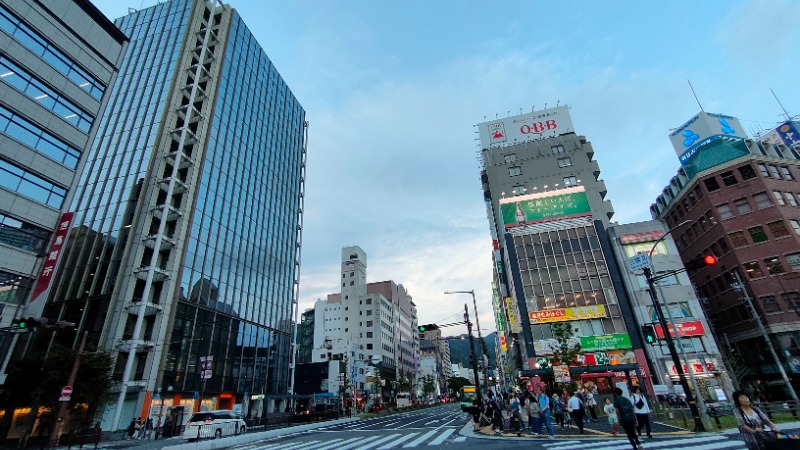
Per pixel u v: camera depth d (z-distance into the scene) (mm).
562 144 56375
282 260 63219
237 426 26203
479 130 62531
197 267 43062
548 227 46781
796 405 17000
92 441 22328
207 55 53719
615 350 38531
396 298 120688
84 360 24844
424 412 58406
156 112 46969
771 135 49281
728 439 13055
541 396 16766
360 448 16422
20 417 27344
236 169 53938
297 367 71125
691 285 39469
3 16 23344
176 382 37219
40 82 25141
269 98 68125
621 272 42469
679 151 48531
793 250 37219
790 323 35438
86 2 28312
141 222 40281
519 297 43625
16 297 22578
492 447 14336
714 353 35844
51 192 25203
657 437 14719
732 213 41312
